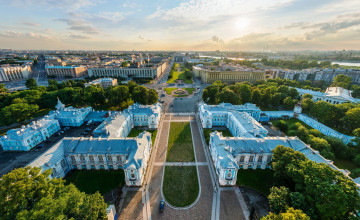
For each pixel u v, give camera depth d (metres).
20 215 41.78
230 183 78.00
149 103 173.62
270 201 58.91
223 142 89.50
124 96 169.12
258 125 112.12
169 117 153.38
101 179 82.12
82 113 140.12
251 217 63.81
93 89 171.62
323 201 50.59
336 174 56.50
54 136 121.44
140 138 94.00
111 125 106.81
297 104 153.12
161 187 77.69
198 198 72.38
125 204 69.38
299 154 68.94
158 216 65.00
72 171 87.31
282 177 69.31
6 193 46.50
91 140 88.81
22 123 138.25
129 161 76.56
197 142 113.81
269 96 174.88
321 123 135.12
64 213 47.47
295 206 53.50
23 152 103.94
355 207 48.06
